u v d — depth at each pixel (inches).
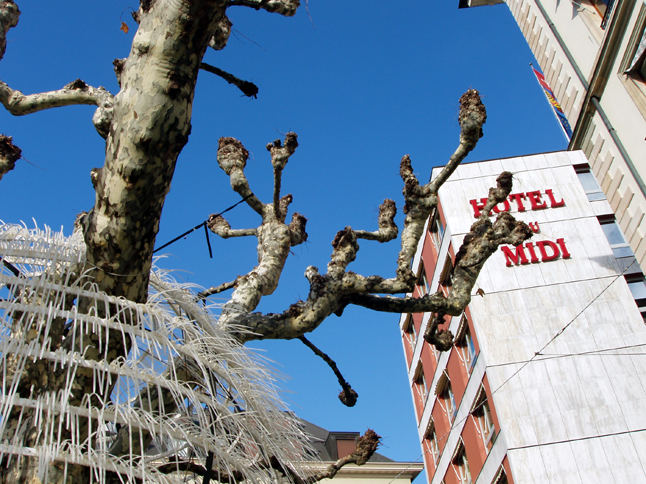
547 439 727.7
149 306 111.0
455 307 162.9
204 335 120.2
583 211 924.0
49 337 105.2
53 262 112.1
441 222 985.5
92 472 95.3
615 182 605.6
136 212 108.5
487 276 867.4
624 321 807.7
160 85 110.0
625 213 596.4
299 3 140.9
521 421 744.3
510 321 826.2
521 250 885.8
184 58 112.5
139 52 112.3
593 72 609.6
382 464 912.9
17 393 96.5
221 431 111.7
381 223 195.6
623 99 573.9
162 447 109.9
